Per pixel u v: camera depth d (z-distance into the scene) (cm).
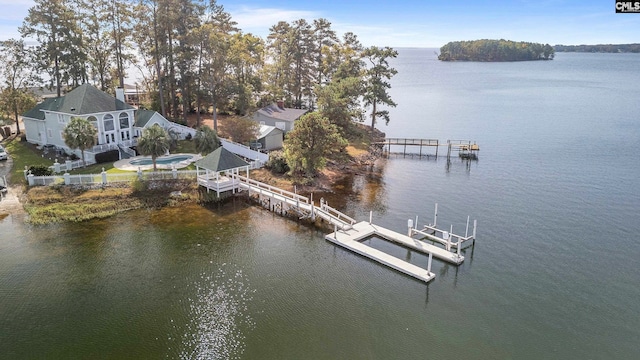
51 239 3017
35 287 2450
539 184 4553
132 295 2397
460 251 2977
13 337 2047
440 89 15038
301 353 1970
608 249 3041
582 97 12444
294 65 8288
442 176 4891
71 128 3988
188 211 3584
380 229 3306
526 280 2633
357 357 1950
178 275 2614
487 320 2238
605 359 1970
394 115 9444
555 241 3164
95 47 6209
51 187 3656
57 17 5509
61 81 5806
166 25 5641
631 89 14400
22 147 5047
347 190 4328
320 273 2680
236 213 3584
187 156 4759
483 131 7619
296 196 3603
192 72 6041
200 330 2120
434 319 2238
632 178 4747
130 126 5047
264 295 2427
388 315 2266
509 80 18412
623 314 2300
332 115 5441
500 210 3791
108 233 3141
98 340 2039
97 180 3791
